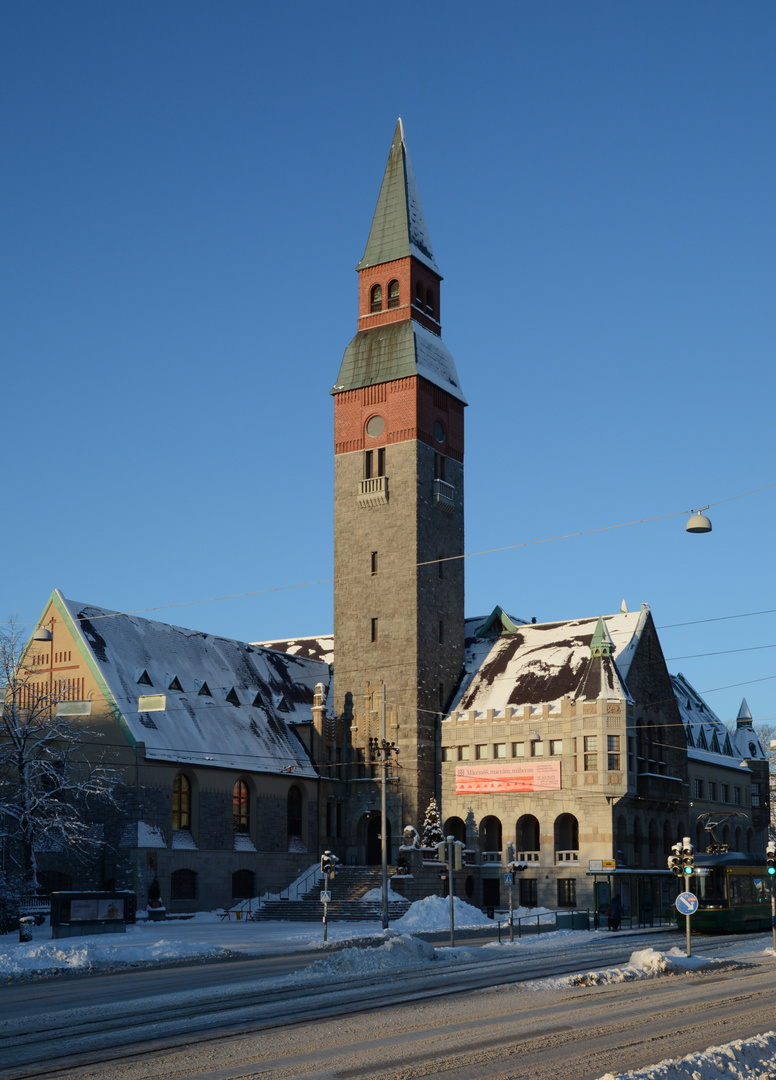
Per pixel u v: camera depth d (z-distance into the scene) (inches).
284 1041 1008.2
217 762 3390.7
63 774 3147.1
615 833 3400.6
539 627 4035.4
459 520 4094.5
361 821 3806.6
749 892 2620.6
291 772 3649.1
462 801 3708.2
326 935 2347.4
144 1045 1000.2
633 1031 1058.1
